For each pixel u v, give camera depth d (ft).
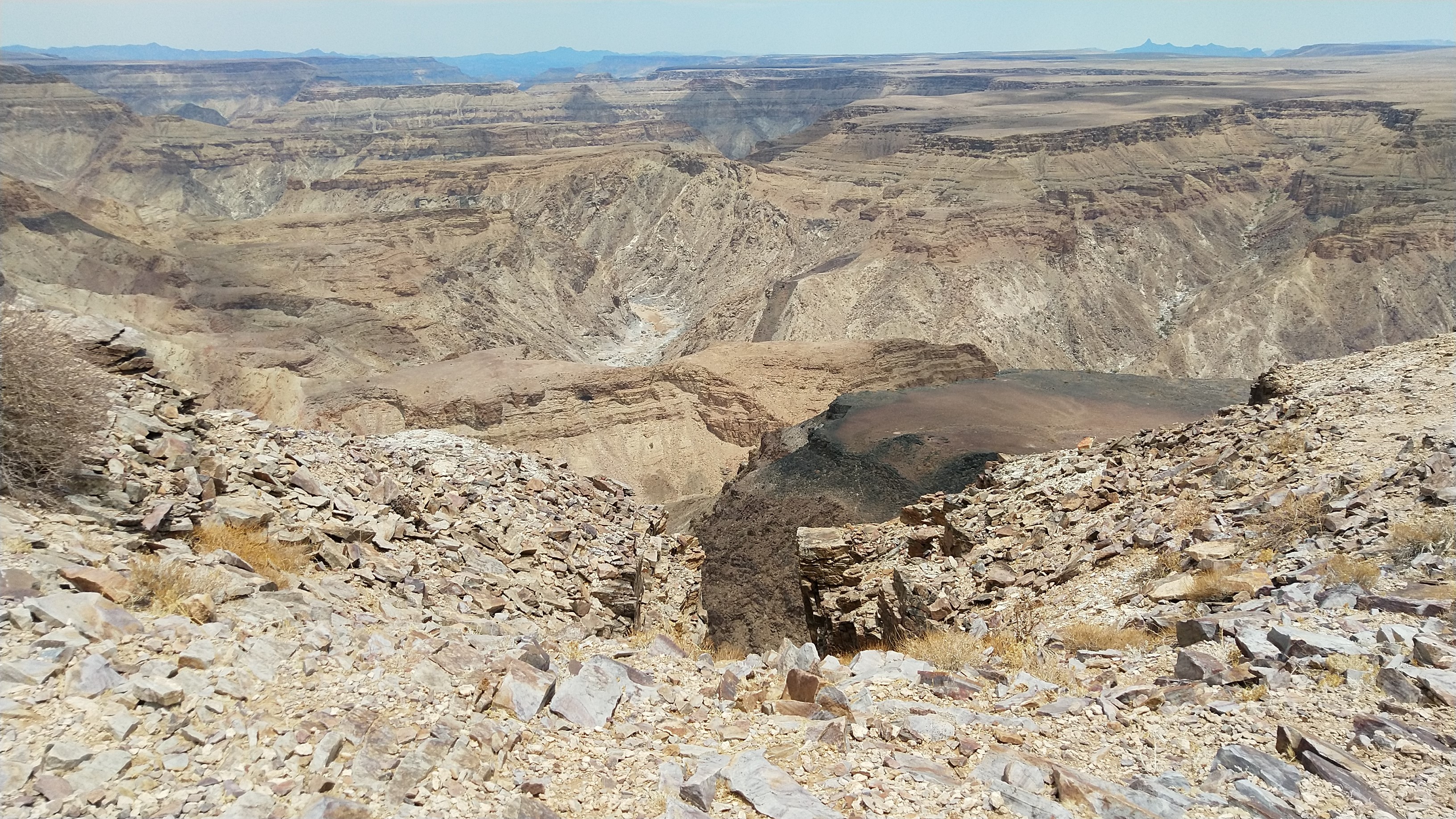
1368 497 51.16
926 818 25.85
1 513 35.78
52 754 23.12
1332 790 26.63
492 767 27.07
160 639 29.63
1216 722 31.14
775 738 31.40
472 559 55.52
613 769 28.71
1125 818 25.46
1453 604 37.14
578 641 45.85
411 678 31.32
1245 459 67.87
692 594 76.23
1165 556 54.95
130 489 41.11
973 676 38.29
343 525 49.37
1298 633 35.63
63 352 41.98
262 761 25.18
